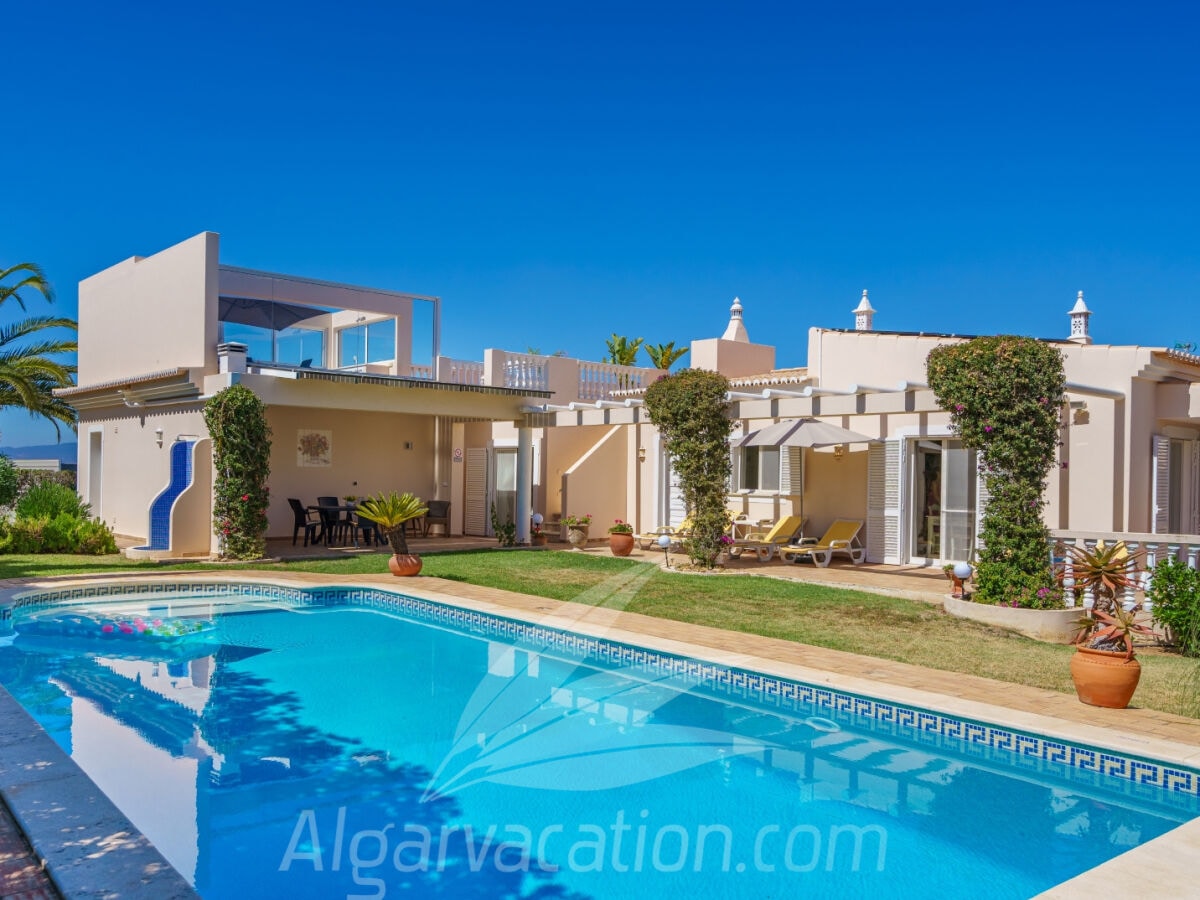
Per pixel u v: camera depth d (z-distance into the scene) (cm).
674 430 1507
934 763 633
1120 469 1263
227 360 1656
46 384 2586
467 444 2216
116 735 685
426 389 1833
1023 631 980
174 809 538
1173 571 903
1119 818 535
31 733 554
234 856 474
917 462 1566
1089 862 476
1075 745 582
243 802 551
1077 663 668
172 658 945
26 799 441
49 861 371
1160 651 899
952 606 1060
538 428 2047
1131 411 1267
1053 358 1027
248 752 646
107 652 971
